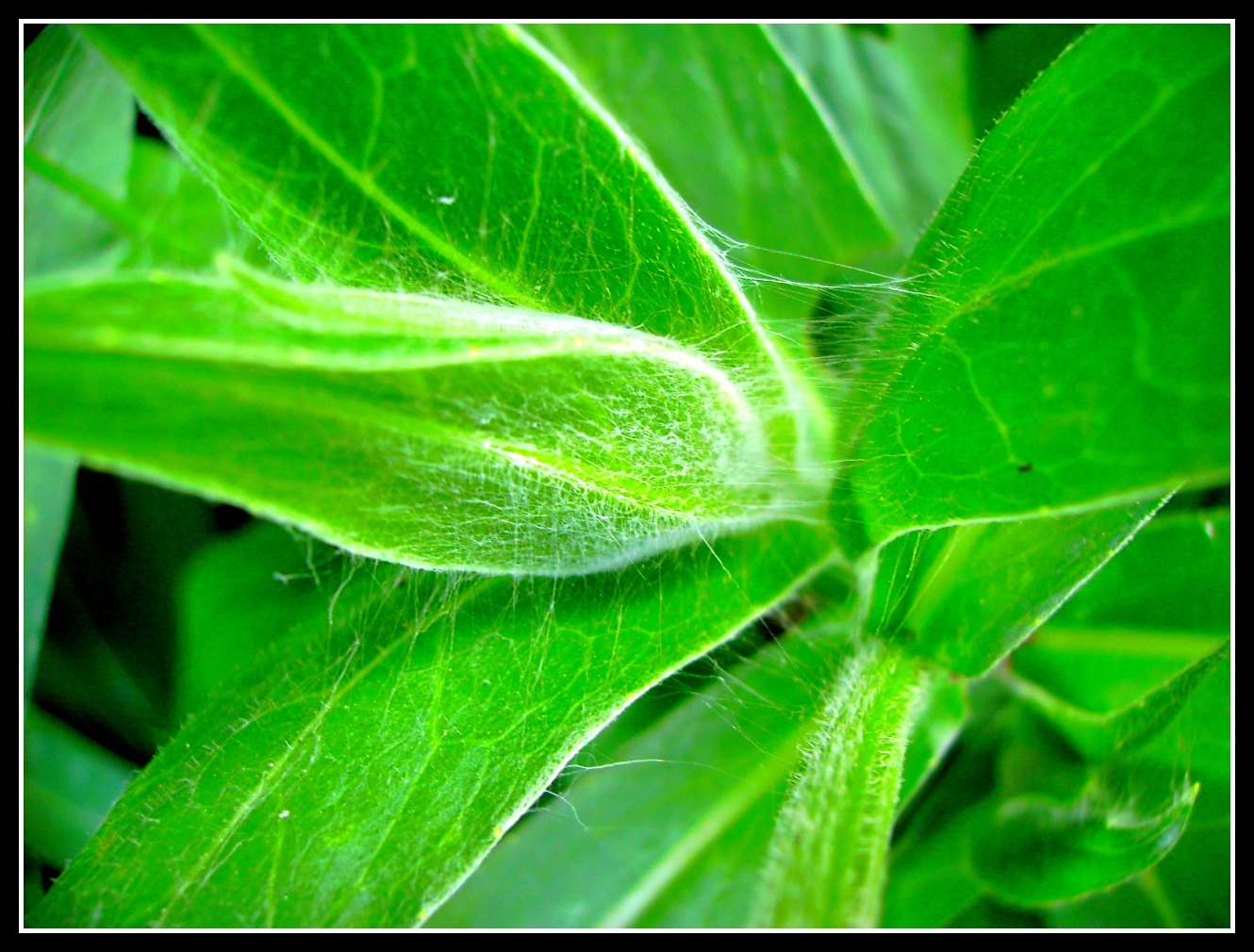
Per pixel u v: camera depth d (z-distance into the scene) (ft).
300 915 0.31
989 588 0.35
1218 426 0.27
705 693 0.40
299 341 0.23
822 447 0.37
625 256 0.33
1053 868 0.35
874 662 0.36
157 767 0.34
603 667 0.34
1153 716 0.36
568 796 0.40
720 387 0.32
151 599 0.42
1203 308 0.27
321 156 0.32
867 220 0.45
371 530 0.27
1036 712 0.39
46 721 0.41
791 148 0.45
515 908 0.39
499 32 0.32
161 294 0.23
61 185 0.38
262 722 0.34
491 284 0.33
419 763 0.33
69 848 0.40
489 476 0.28
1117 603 0.40
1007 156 0.31
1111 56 0.29
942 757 0.39
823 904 0.30
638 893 0.39
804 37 0.49
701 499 0.35
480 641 0.34
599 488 0.31
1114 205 0.28
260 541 0.42
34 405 0.23
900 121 0.49
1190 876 0.37
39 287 0.23
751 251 0.44
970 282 0.30
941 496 0.30
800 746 0.37
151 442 0.24
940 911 0.37
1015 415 0.29
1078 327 0.28
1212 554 0.39
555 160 0.32
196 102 0.31
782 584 0.37
